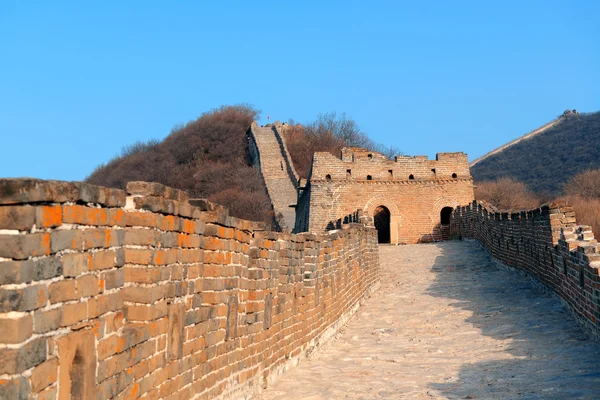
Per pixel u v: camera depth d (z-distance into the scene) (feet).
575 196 210.38
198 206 31.68
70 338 18.24
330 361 55.93
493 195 249.75
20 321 15.97
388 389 43.34
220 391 33.65
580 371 43.32
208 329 31.68
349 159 181.78
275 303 46.37
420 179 180.55
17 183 16.26
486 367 48.83
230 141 358.23
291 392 42.96
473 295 87.35
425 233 179.22
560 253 68.90
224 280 34.45
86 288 19.60
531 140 459.73
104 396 20.52
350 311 79.56
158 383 25.11
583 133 435.94
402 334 67.97
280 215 248.52
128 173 357.41
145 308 23.80
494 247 118.11
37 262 16.79
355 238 85.87
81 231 19.36
